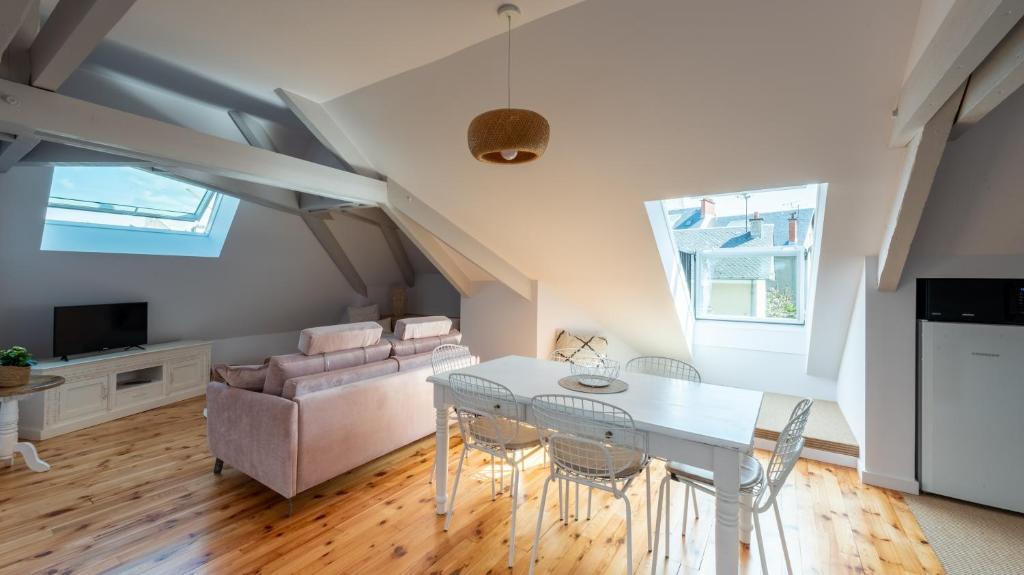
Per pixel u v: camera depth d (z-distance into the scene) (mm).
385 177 4000
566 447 2146
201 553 2166
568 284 4684
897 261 2574
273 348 6473
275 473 2523
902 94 1892
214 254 4977
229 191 4164
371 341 3229
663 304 4207
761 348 4492
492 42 2348
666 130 2529
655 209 3400
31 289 3914
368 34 2293
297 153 4344
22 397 2877
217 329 5688
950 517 2520
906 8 1641
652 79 2268
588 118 2631
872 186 2455
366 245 6391
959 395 2635
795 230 4406
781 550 2256
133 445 3529
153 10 2100
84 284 4203
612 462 1913
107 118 2365
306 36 2324
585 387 2398
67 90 2920
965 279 2605
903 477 2830
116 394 4188
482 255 4555
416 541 2295
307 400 2566
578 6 2025
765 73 2053
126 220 4402
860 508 2639
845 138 2227
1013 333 2471
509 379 2588
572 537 2350
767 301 4605
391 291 7574
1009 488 2512
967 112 1670
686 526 2459
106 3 1531
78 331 4055
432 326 3746
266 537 2309
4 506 2568
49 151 3037
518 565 2115
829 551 2238
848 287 3297
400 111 3156
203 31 2289
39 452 3359
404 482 2957
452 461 3322
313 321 6906
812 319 3697
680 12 1927
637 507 2680
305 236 5637
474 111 2887
